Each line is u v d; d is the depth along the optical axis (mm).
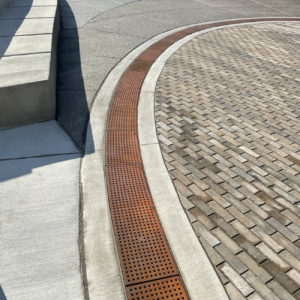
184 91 6996
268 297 3008
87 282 3094
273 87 7422
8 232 3568
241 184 4383
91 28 11094
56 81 7102
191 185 4340
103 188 4258
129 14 13117
